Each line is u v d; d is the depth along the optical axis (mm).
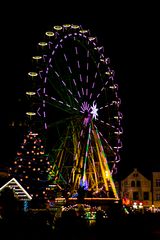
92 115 55375
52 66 53812
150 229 33062
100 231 27031
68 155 53906
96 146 56375
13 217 20891
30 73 52031
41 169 54250
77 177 53531
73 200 52125
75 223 22812
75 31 58625
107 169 56812
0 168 64062
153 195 93375
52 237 21234
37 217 22000
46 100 51688
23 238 19875
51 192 53625
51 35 55281
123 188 95000
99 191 56375
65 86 54719
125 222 29859
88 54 60031
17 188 43562
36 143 54500
